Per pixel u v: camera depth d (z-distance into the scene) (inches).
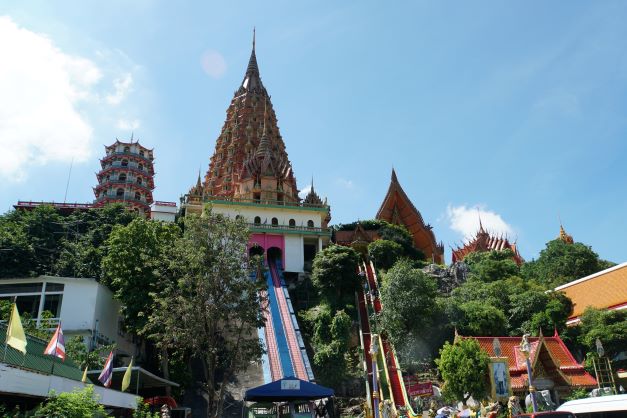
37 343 937.5
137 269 1915.6
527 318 2507.4
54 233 3061.0
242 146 4778.5
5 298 2001.7
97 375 1338.6
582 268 3437.5
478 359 1536.7
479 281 3078.2
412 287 2399.1
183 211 3725.4
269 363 2229.3
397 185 4778.5
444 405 1819.6
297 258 3432.6
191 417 1828.2
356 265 2955.2
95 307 2011.6
